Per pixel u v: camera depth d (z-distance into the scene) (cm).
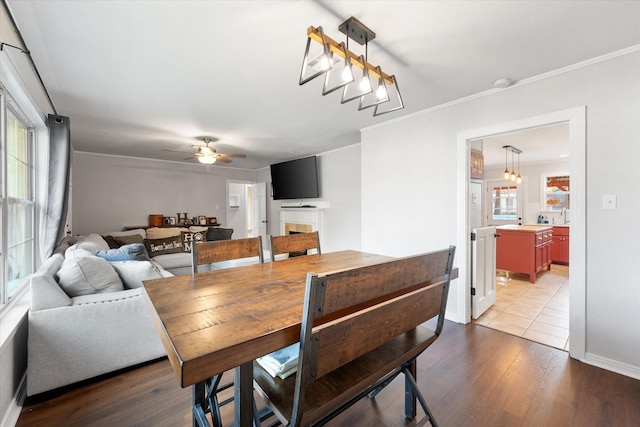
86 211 529
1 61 160
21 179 250
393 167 344
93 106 292
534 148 500
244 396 95
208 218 653
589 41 184
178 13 156
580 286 212
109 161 553
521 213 674
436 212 303
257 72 225
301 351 83
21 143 251
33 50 190
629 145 193
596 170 205
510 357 220
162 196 615
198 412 122
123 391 182
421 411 163
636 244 191
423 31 173
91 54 196
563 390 180
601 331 205
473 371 202
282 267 181
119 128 374
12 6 148
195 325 91
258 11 155
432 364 211
